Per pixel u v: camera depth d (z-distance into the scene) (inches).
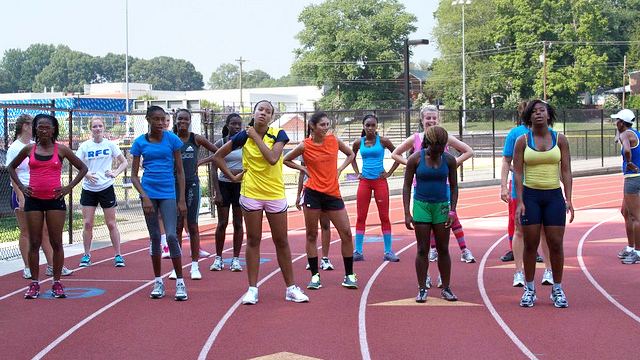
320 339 255.9
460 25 3147.1
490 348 242.1
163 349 246.5
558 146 289.1
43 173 325.1
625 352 234.8
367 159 420.5
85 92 3526.1
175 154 332.8
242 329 271.3
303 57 3147.1
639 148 399.5
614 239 503.2
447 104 3152.1
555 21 2856.8
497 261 417.4
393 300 318.3
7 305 316.8
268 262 427.8
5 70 6948.8
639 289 333.7
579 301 310.8
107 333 268.2
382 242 507.8
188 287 352.8
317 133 336.8
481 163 1451.8
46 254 386.0
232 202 393.7
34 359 237.1
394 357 233.8
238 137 306.3
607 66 3058.6
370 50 3102.9
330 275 381.1
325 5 3152.1
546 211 292.2
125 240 534.6
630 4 3442.4
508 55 2856.8
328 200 340.5
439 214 308.0
